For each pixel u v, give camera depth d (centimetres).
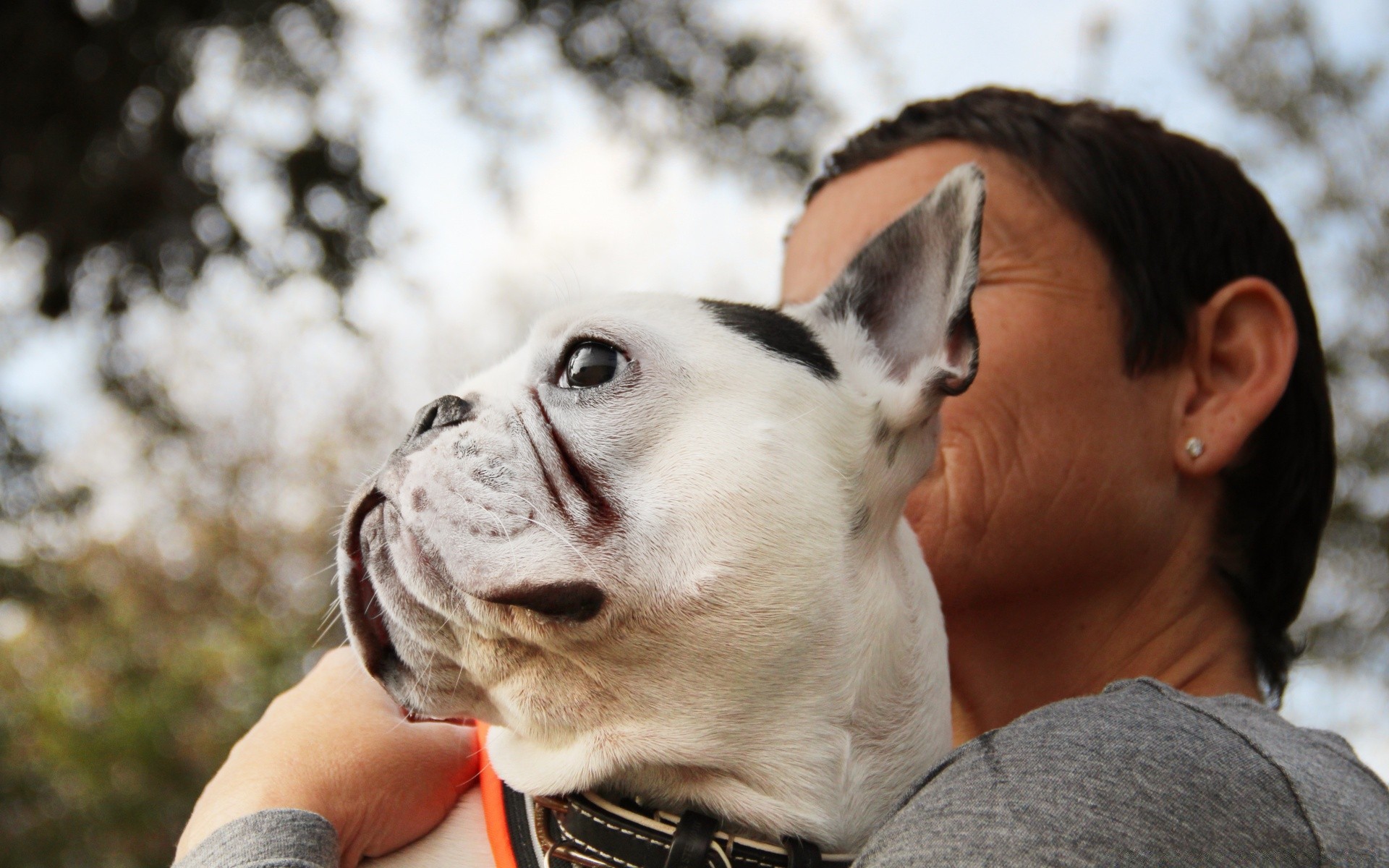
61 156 834
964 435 212
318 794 162
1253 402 209
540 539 163
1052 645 219
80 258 860
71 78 829
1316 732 169
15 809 870
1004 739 150
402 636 169
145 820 884
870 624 175
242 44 851
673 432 169
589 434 169
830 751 169
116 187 843
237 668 1002
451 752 185
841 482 176
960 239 181
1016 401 211
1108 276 214
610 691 166
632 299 186
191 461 1262
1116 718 148
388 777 171
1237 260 221
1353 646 1007
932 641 190
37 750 905
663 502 165
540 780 172
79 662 1003
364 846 167
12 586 947
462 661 168
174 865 150
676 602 162
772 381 175
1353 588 1035
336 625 190
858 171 250
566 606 160
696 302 187
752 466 167
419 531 165
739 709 167
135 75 844
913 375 183
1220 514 221
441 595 163
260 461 1382
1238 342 214
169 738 931
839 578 171
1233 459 220
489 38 843
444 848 174
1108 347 212
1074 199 216
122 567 1293
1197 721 151
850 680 172
